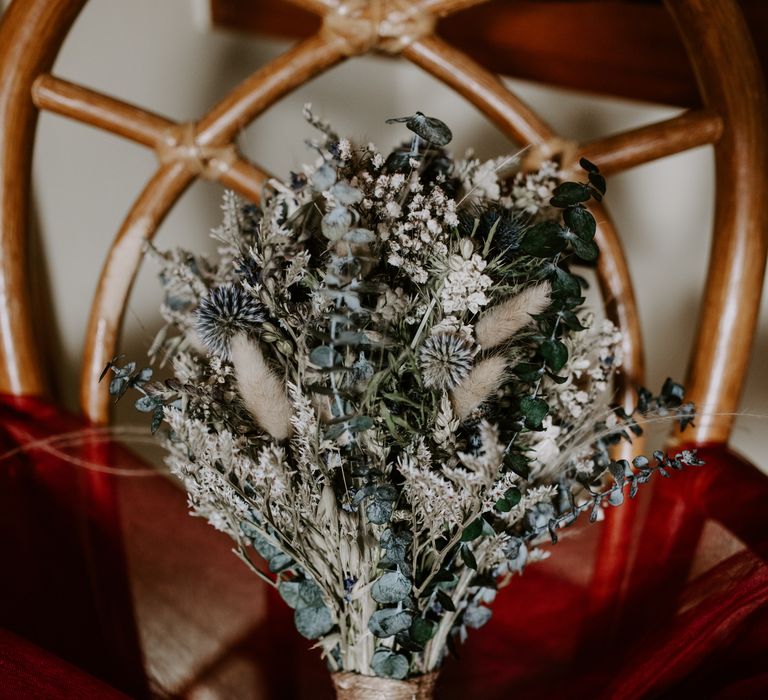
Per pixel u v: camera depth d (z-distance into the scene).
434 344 0.59
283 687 0.73
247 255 0.65
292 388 0.59
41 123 1.02
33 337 0.88
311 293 0.61
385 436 0.61
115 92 1.07
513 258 0.63
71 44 1.02
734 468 0.80
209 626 0.77
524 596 0.79
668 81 1.09
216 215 1.15
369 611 0.63
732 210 0.85
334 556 0.62
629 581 0.75
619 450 0.85
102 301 0.88
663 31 1.08
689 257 1.17
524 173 0.86
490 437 0.56
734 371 0.86
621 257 0.87
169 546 0.81
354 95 1.21
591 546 0.80
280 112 1.17
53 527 0.78
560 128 1.21
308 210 0.63
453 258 0.59
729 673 0.64
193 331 0.65
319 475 0.62
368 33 0.84
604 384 0.68
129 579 0.78
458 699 0.72
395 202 0.61
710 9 0.83
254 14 1.11
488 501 0.59
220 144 0.86
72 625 0.73
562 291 0.60
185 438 0.61
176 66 1.11
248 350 0.58
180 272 0.71
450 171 0.68
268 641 0.77
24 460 0.80
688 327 1.19
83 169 1.06
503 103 0.86
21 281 0.87
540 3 1.13
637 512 0.80
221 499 0.62
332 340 0.57
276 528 0.61
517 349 0.62
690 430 0.85
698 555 0.73
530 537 0.67
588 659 0.72
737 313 0.85
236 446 0.62
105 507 0.82
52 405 0.88
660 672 0.63
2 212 0.86
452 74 0.86
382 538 0.60
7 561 0.73
